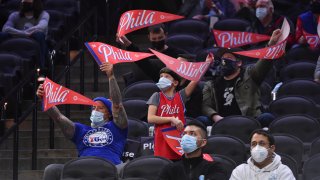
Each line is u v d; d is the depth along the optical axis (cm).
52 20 3294
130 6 3666
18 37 3002
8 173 2536
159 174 1842
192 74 2122
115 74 3134
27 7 3098
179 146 2080
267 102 2691
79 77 3159
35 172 2500
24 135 2759
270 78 2856
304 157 2266
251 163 1808
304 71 2858
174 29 3309
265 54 2314
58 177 2130
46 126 2812
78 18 3400
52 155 2611
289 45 3088
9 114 2831
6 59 2886
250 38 2536
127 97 2652
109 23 3438
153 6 3766
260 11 2997
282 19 3017
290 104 2527
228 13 3403
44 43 2980
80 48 3167
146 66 2503
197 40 3131
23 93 2908
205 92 2475
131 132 2366
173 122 2084
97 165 2042
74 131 2123
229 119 2348
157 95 2138
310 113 2514
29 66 2922
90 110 2872
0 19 3359
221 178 1798
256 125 2334
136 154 2227
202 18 3400
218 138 2206
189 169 1833
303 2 3328
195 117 2467
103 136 2111
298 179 2083
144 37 3456
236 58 2447
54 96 2072
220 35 2547
